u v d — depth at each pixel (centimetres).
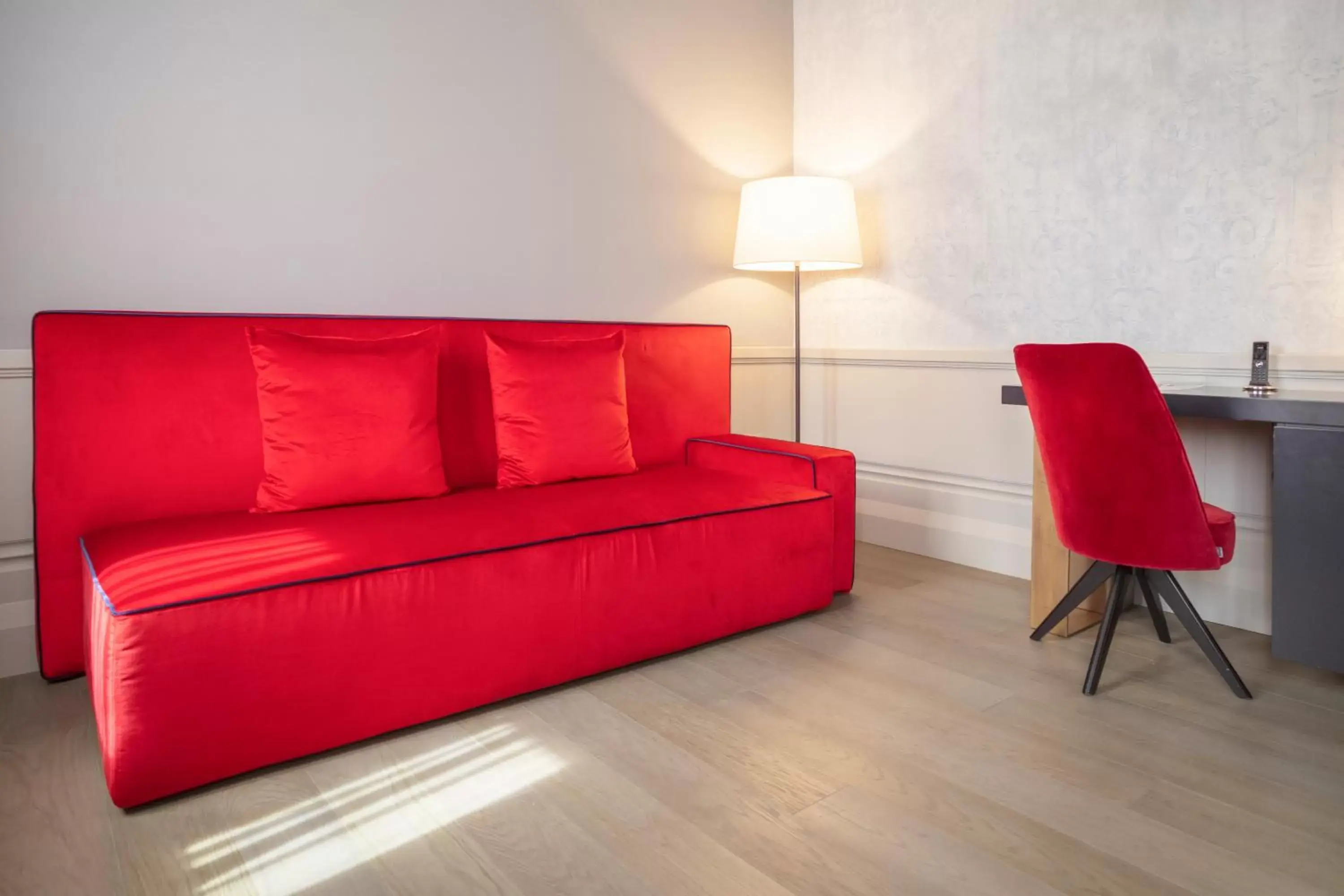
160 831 150
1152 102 255
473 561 188
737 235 344
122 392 217
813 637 242
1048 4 279
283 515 218
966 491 318
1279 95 229
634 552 213
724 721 190
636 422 308
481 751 177
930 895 130
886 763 170
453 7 280
